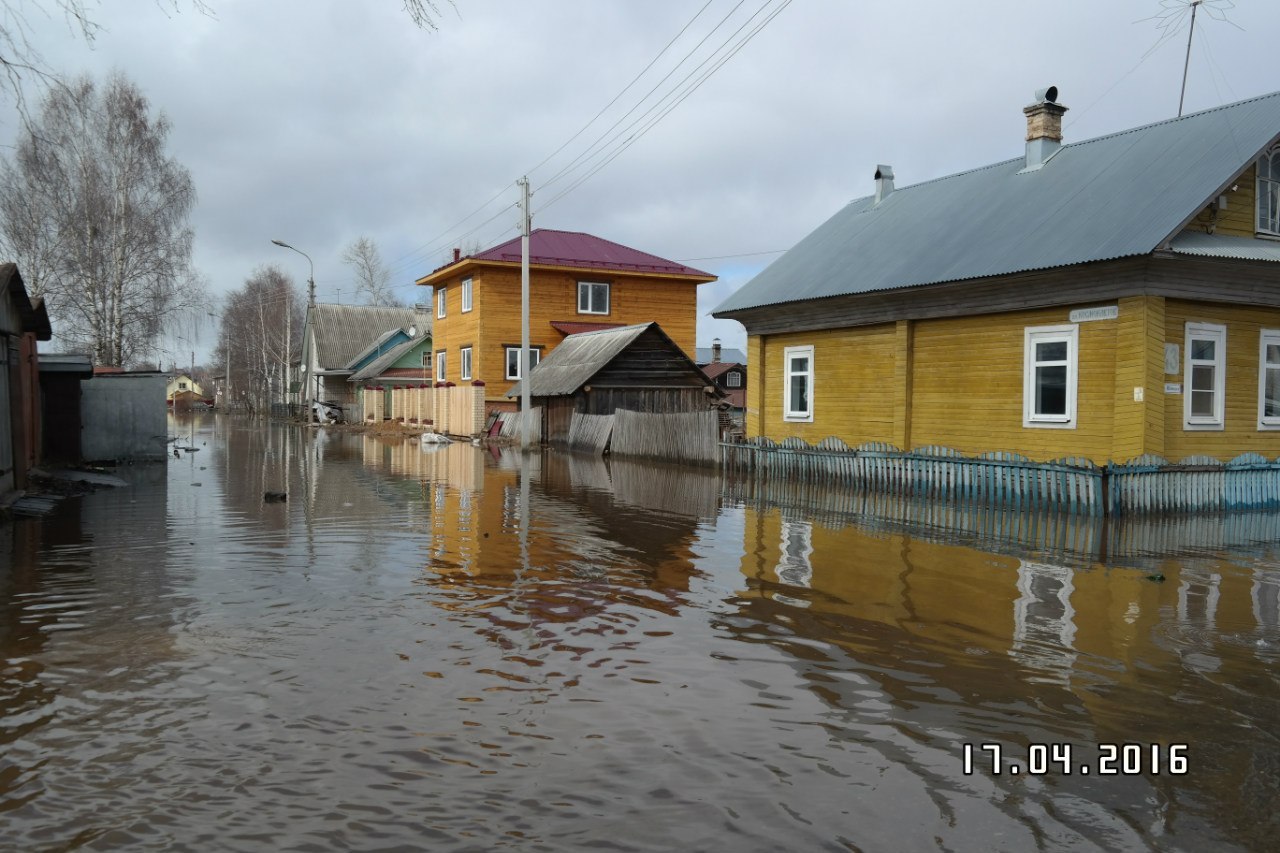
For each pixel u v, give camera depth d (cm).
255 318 8662
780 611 770
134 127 3450
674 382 3042
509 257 3753
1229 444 1559
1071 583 880
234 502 1543
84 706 534
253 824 395
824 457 1805
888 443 1909
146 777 441
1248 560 1004
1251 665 625
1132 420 1441
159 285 3534
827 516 1356
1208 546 1094
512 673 599
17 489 1541
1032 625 726
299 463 2450
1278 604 797
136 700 545
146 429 2480
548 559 1005
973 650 658
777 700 552
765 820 403
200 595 824
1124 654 649
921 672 608
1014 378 1662
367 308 6725
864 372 2002
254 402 8312
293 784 434
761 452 1997
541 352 3788
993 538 1146
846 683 585
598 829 394
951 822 403
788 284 2152
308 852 373
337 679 585
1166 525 1253
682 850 377
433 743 482
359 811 407
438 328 4353
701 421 2241
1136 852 379
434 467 2302
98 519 1330
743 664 623
